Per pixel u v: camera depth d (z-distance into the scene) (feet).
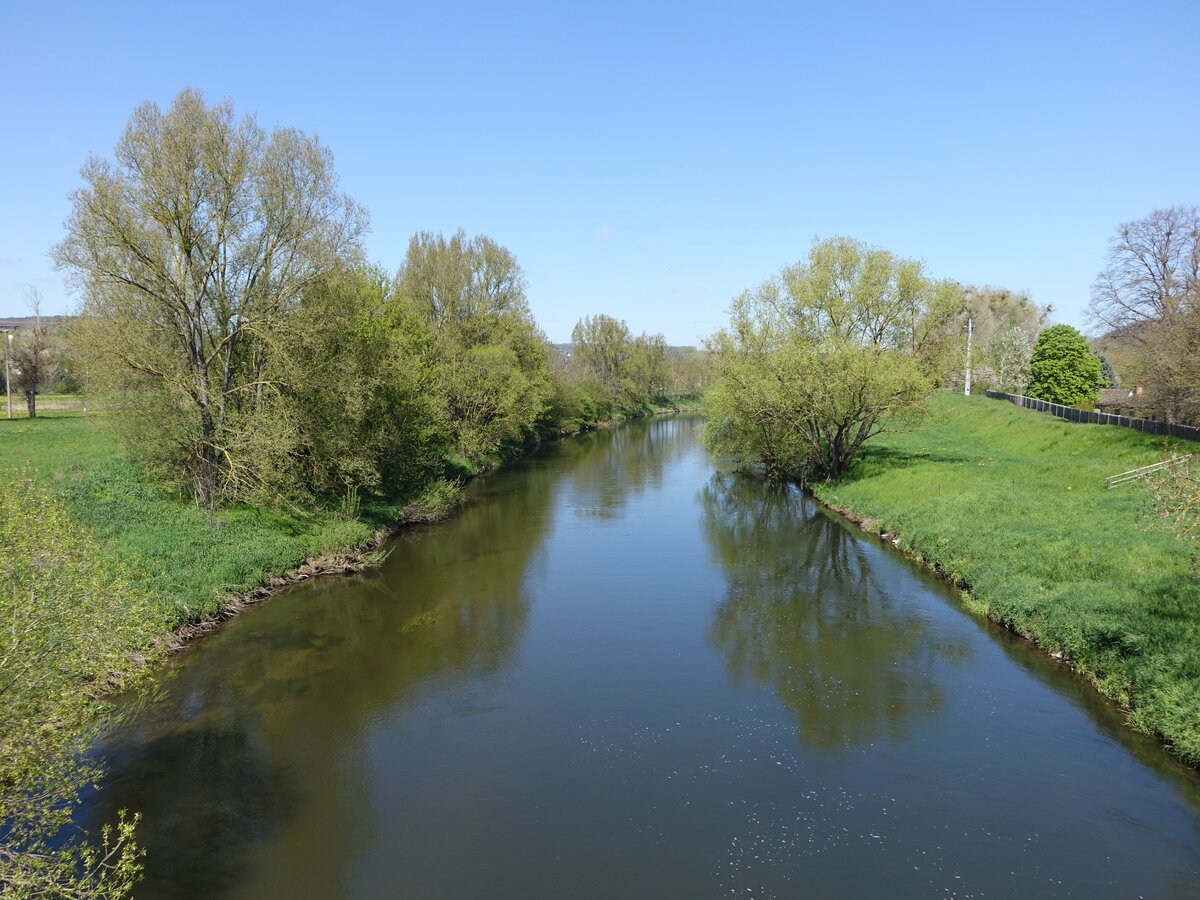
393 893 29.40
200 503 75.25
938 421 107.65
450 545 87.97
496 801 35.68
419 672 50.85
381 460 97.09
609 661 52.54
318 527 81.61
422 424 103.14
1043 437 124.57
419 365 105.81
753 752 39.81
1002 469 98.73
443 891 29.48
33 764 24.23
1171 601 47.09
